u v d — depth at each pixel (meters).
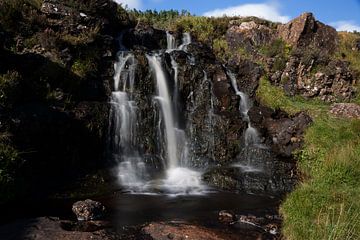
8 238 8.07
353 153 13.25
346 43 22.50
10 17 15.43
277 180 13.64
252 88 19.09
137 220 9.59
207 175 13.85
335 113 17.25
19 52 14.70
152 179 13.74
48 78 14.03
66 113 13.35
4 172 10.60
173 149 15.73
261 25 22.53
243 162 15.40
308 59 19.70
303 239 8.20
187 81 17.53
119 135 14.58
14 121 11.59
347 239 7.48
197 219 9.80
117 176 13.29
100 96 15.30
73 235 8.28
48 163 12.40
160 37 20.84
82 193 11.79
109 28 18.91
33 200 10.89
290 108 17.75
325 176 12.37
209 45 22.39
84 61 15.65
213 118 16.28
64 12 16.89
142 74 16.53
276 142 15.84
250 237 8.62
